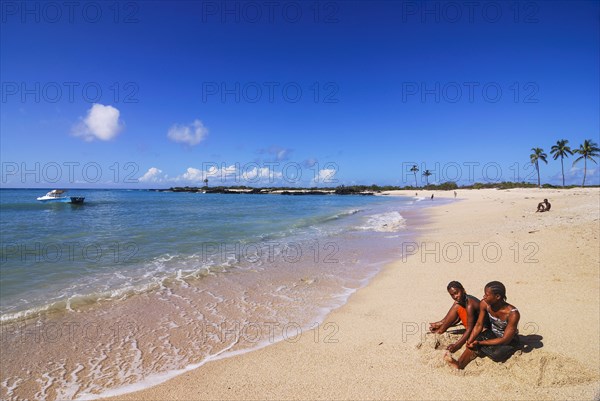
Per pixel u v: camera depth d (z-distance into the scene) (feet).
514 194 214.69
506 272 29.45
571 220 56.70
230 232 63.67
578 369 13.30
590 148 252.01
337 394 13.26
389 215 102.58
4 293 27.07
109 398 13.91
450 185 421.59
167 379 15.24
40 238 54.34
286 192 439.63
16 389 14.70
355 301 25.48
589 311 19.45
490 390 12.84
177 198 274.16
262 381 14.62
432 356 15.26
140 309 24.20
